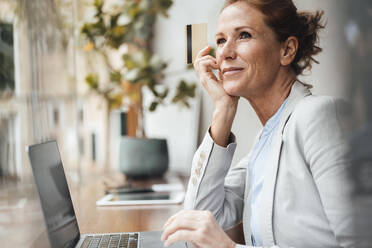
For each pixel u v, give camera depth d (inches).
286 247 32.9
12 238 70.3
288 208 32.6
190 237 31.2
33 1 95.9
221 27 37.8
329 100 32.4
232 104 41.9
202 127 101.0
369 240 21.9
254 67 36.5
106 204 59.4
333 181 28.7
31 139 100.5
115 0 104.7
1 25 95.3
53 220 31.9
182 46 107.0
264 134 38.9
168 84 113.7
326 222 31.5
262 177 37.4
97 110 118.1
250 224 39.4
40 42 97.7
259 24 36.0
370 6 18.7
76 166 100.7
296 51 37.0
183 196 64.5
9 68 97.7
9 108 99.8
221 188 42.2
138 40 115.5
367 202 22.3
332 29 37.7
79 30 98.3
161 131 111.0
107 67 108.8
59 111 102.7
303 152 32.4
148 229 45.1
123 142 88.0
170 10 110.1
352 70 19.9
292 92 36.2
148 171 86.4
